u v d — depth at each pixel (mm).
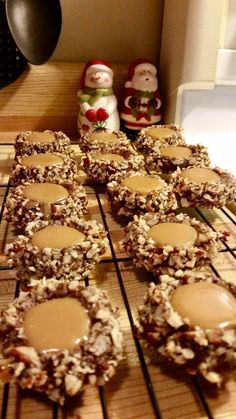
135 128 306
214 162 289
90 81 292
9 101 307
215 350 123
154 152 260
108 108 294
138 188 218
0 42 285
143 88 297
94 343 124
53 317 132
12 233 206
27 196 208
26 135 274
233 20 262
